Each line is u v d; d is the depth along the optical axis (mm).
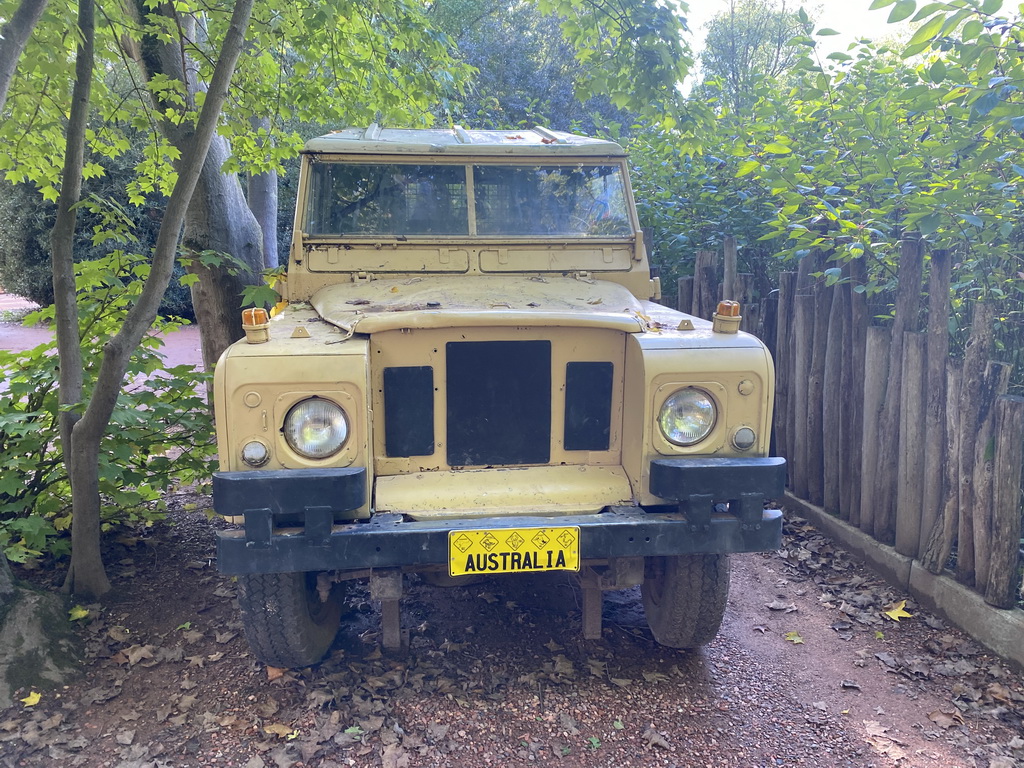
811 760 2787
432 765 2750
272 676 3281
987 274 4191
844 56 4613
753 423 2910
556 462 3199
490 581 4238
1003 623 3395
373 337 2990
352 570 3107
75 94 3846
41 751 2824
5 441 4344
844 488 4688
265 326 2855
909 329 4023
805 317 4934
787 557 4570
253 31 5262
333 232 4055
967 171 3746
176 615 3881
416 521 2828
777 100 5926
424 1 7836
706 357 2883
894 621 3791
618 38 5418
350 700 3135
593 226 4215
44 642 3348
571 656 3482
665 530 2805
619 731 2947
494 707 3090
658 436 2887
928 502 3912
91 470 3873
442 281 3895
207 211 5895
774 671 3379
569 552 2764
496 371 3104
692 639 3383
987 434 3492
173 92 5121
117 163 15992
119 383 3725
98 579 3994
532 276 4051
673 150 7027
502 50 20516
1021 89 3434
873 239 4750
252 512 2598
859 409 4500
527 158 4223
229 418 2660
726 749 2848
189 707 3094
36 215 18016
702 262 5988
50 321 4852
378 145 4113
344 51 6156
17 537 4508
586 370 3160
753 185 6586
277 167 6195
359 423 2725
